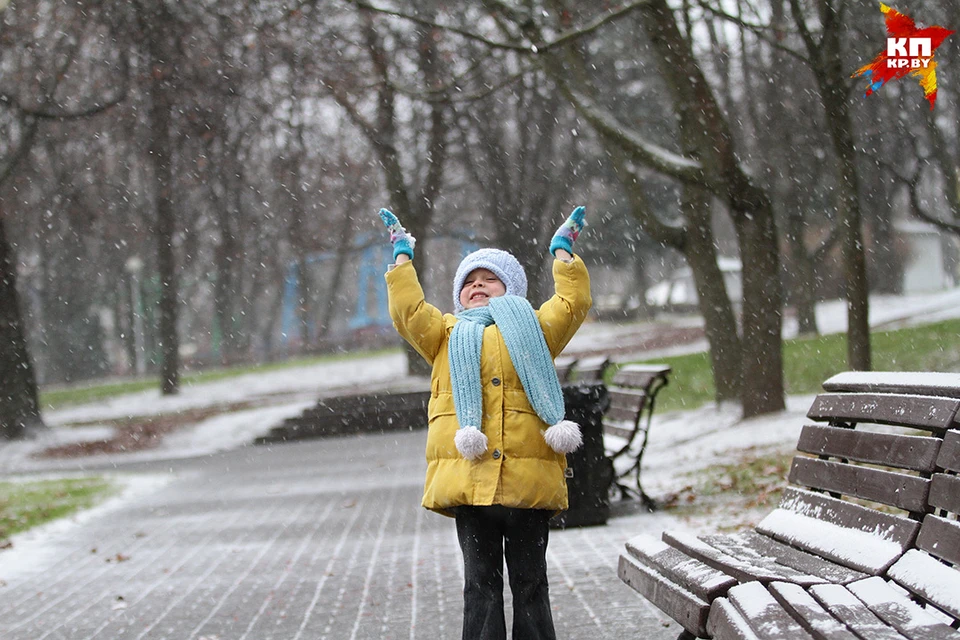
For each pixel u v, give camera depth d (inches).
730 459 520.4
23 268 2101.4
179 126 1064.2
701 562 166.1
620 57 1393.9
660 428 750.5
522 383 179.6
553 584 276.5
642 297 2252.7
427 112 1359.5
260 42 930.7
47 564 374.3
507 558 185.6
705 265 783.7
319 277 2765.7
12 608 299.1
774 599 138.8
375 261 2285.9
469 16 1083.3
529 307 185.6
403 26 1064.8
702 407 858.1
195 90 1000.2
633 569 181.2
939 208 2313.0
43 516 515.5
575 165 1536.7
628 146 654.5
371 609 264.8
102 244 1872.5
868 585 141.3
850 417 176.1
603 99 1430.9
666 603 161.6
